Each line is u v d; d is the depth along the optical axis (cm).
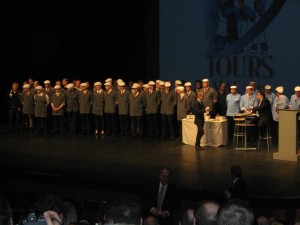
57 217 306
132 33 1877
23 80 1980
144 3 1847
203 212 266
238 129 1391
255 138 1473
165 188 777
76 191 1095
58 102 1647
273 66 1617
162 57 1784
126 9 1873
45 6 1941
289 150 1220
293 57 1591
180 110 1491
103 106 1627
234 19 1661
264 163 1193
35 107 1653
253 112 1347
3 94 1956
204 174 1095
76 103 1644
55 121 1666
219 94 1512
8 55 1944
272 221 584
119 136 1603
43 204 354
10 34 1931
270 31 1616
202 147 1397
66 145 1456
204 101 1489
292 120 1209
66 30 1941
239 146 1401
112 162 1230
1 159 1277
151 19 1795
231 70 1678
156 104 1549
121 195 1042
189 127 1433
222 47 1686
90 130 1672
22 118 1698
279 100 1453
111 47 1908
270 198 922
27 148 1417
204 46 1714
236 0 1653
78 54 1944
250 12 1636
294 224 281
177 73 1764
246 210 243
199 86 1538
